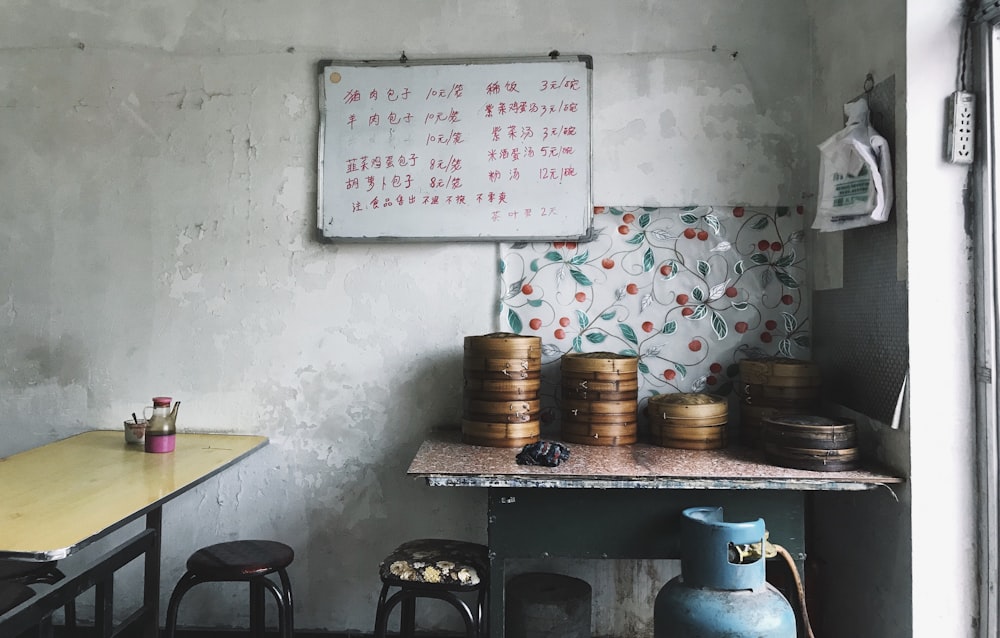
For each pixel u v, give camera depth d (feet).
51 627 7.18
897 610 7.97
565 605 8.89
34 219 10.46
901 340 7.86
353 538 10.25
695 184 10.05
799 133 10.02
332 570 10.25
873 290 8.40
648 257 10.05
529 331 10.10
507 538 7.96
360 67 10.17
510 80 10.07
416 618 10.24
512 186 10.04
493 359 9.05
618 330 10.09
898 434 7.93
